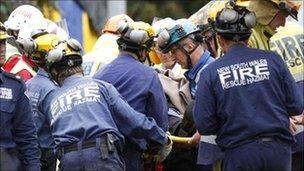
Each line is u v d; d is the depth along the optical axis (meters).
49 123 11.25
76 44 10.88
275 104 10.46
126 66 11.33
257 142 10.34
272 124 10.37
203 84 10.59
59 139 10.57
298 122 11.27
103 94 10.77
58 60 10.80
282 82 10.55
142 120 10.83
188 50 11.73
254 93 10.44
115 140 10.56
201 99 10.57
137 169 11.15
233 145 10.42
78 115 10.59
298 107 10.59
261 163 10.34
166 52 11.81
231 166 10.45
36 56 11.57
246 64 10.55
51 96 11.38
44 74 11.59
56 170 11.52
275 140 10.37
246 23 10.63
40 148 11.43
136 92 11.21
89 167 10.43
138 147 11.04
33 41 11.56
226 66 10.57
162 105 11.26
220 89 10.51
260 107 10.43
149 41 11.47
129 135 10.88
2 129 10.20
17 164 10.24
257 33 11.62
